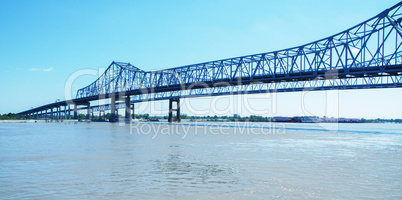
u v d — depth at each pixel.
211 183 14.39
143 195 12.43
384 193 12.88
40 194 12.55
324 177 15.78
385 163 20.47
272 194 12.61
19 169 17.86
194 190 13.16
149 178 15.41
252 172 16.97
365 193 12.84
